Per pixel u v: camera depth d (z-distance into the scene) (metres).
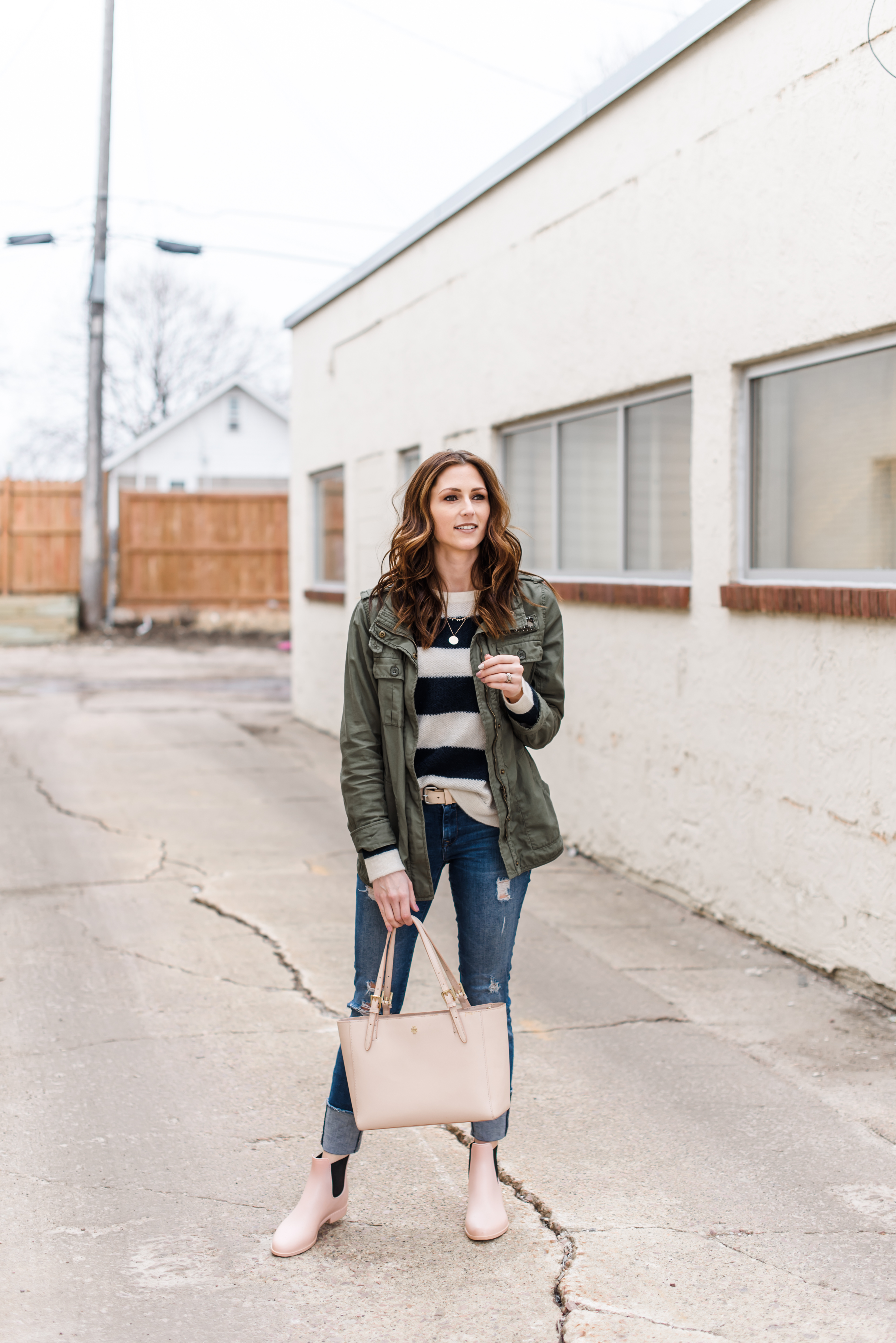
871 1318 2.63
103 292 20.52
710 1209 3.09
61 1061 3.96
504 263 7.36
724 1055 4.06
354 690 2.90
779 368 5.04
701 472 5.48
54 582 21.75
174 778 8.92
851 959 4.62
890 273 4.25
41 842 6.95
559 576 7.07
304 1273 2.81
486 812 2.88
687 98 5.42
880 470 4.55
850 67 4.39
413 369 8.91
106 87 19.77
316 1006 4.48
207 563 22.16
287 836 7.18
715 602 5.43
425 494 2.82
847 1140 3.46
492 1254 2.89
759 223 4.97
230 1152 3.38
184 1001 4.51
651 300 5.80
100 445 20.89
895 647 4.32
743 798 5.27
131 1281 2.77
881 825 4.43
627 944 5.22
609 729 6.42
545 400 6.93
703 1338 2.55
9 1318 2.62
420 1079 2.74
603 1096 3.75
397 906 2.80
